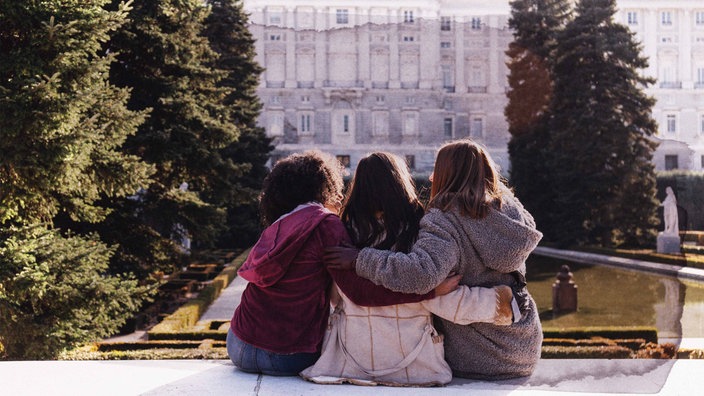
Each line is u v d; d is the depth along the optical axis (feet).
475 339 10.14
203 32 46.50
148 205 46.80
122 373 10.53
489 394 9.26
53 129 26.32
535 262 44.11
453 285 9.79
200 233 48.91
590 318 37.96
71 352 29.76
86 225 42.22
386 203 10.14
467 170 9.98
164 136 43.21
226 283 61.52
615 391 9.45
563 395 9.36
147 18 41.91
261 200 11.12
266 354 10.27
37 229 28.58
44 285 26.63
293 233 10.14
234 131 45.80
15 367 10.86
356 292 9.85
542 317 42.39
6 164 26.66
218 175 47.57
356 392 9.24
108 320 31.17
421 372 10.00
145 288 33.27
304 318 10.28
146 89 45.06
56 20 27.94
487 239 9.73
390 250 10.07
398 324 9.98
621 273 27.40
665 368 10.48
